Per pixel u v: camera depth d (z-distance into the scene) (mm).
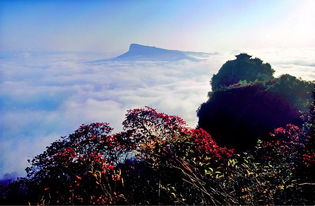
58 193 5781
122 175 5566
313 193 3193
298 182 3869
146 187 4406
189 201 2986
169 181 4074
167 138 6840
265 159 5953
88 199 4711
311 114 9562
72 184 5562
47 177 6613
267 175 3873
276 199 3064
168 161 3277
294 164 5312
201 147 5996
